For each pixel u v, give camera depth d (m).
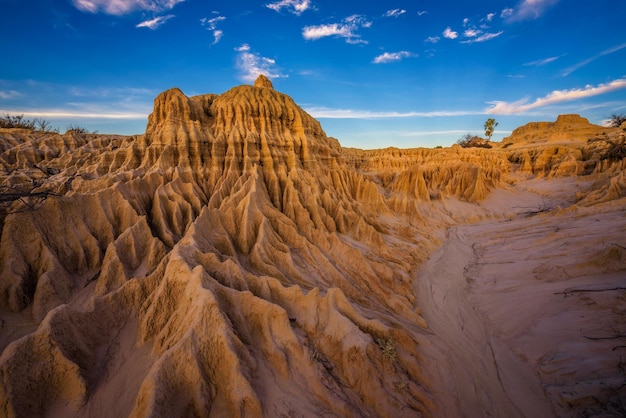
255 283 13.40
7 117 58.41
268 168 23.98
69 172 22.31
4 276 12.23
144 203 18.88
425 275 21.94
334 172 30.02
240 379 9.23
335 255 19.25
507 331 15.38
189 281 11.38
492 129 123.06
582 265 17.34
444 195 44.56
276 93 28.97
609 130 99.75
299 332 11.97
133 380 9.59
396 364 11.80
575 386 11.25
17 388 8.07
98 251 14.88
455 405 11.38
